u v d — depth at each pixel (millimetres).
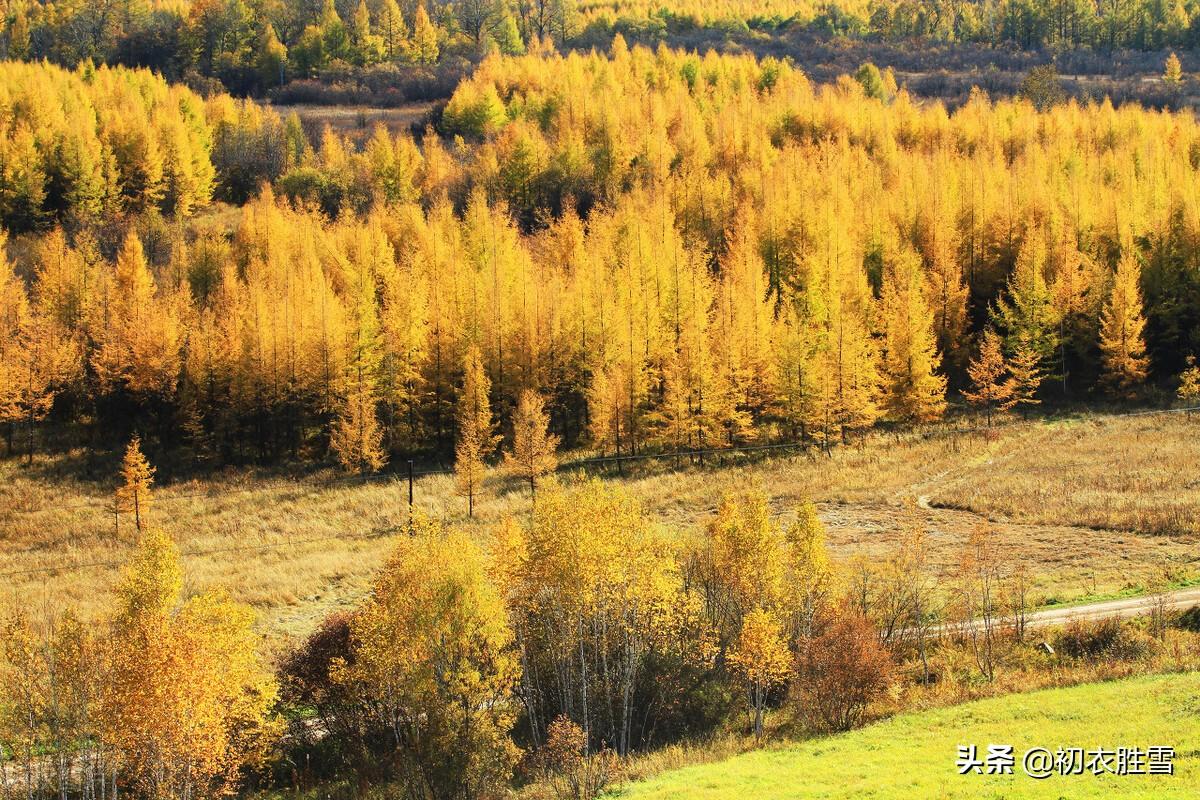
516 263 91062
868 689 37469
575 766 33812
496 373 80938
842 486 68500
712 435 76000
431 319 80812
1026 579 51750
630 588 39188
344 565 57594
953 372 88500
